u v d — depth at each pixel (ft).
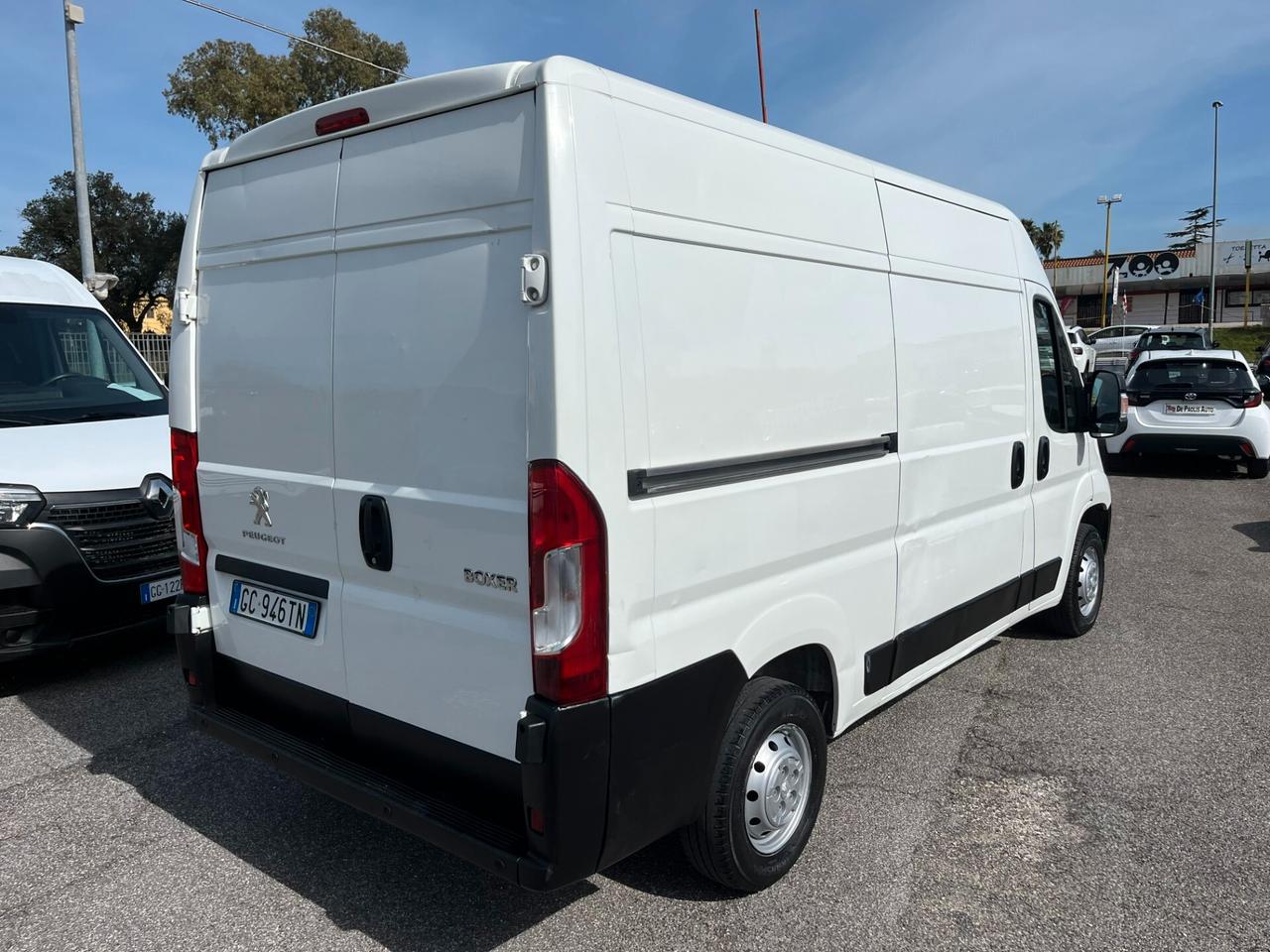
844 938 9.20
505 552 7.91
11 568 14.89
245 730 10.46
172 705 15.37
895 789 12.21
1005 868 10.41
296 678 10.23
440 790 8.85
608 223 7.63
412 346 8.50
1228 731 13.99
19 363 18.71
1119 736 13.84
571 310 7.31
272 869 10.53
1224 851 10.71
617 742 7.87
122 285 106.63
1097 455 18.24
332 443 9.36
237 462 10.57
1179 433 37.78
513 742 8.12
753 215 9.15
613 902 9.80
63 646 15.57
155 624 16.97
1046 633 18.51
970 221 13.56
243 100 85.71
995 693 15.53
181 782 12.67
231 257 10.41
